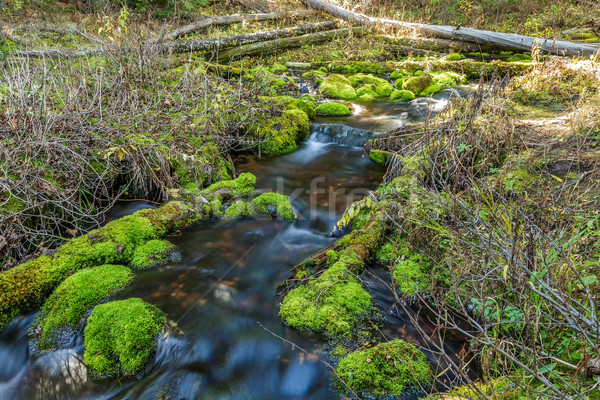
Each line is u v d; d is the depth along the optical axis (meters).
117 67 5.88
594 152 4.01
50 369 2.68
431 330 2.85
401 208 3.78
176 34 8.55
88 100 4.87
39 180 3.73
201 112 5.49
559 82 5.92
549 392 1.99
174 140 4.90
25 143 3.83
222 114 5.68
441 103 7.22
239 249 3.91
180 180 4.75
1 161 3.77
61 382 2.62
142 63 6.09
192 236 4.07
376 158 5.54
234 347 2.85
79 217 4.03
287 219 4.39
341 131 6.19
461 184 3.83
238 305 3.21
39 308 3.09
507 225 2.55
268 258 3.80
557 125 4.77
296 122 6.21
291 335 2.91
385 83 8.42
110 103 5.02
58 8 9.44
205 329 2.98
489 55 9.60
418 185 3.89
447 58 9.37
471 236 3.02
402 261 3.39
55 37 7.82
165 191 4.55
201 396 2.55
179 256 3.75
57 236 3.67
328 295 3.11
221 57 8.58
